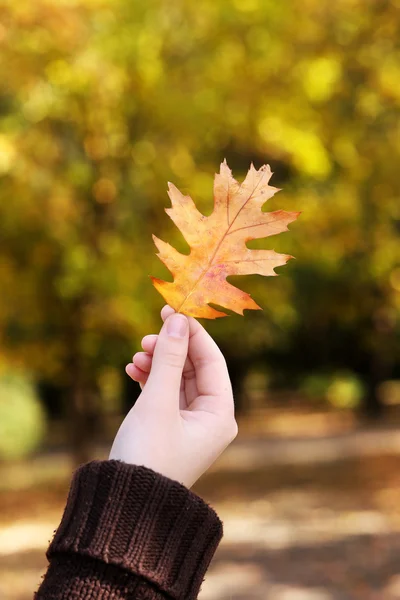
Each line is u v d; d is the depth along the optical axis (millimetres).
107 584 872
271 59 10844
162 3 10828
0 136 9812
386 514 10773
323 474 15055
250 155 12539
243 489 13797
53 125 10945
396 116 11227
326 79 10891
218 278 1062
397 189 12086
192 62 11172
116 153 11234
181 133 11219
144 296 11305
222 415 1108
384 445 18703
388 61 10578
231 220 1075
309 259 12703
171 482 935
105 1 9727
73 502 930
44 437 22312
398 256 13516
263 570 7785
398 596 6641
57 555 905
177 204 1088
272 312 13086
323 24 10523
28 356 12656
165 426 1018
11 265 11680
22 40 9422
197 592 934
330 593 6820
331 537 9320
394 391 30781
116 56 10477
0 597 7203
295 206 11844
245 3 10539
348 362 28719
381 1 10016
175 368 1038
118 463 939
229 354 23656
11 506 12703
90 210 11328
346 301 18281
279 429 23391
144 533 901
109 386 22875
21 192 10688
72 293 11125
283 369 28625
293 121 11109
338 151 11727
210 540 945
